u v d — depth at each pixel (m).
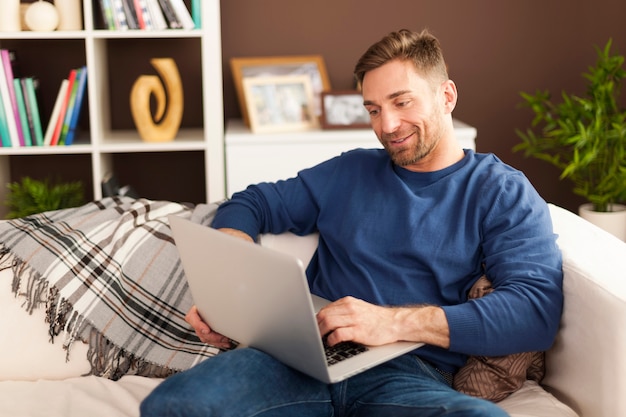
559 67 3.75
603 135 3.28
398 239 1.85
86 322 1.95
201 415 1.42
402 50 1.84
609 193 3.37
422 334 1.62
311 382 1.59
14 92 3.21
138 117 3.31
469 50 3.71
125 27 3.22
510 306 1.64
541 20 3.71
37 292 1.96
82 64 3.53
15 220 2.12
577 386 1.67
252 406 1.48
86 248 2.02
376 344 1.60
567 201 3.84
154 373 1.96
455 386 1.73
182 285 2.00
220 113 3.28
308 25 3.63
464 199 1.83
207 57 3.24
